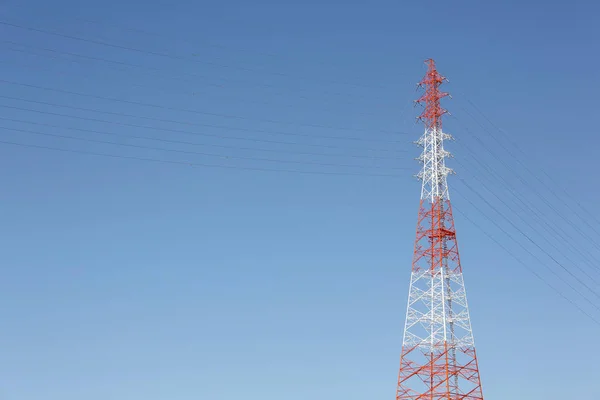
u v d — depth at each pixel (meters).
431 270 110.31
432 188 114.31
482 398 102.44
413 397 104.62
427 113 117.75
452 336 106.19
